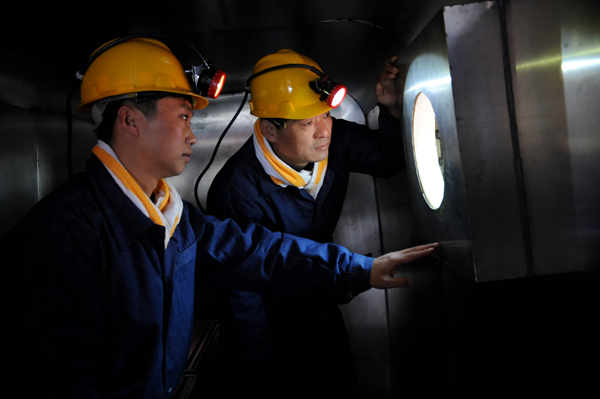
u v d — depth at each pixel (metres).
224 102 2.07
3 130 1.35
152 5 1.46
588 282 0.76
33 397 0.82
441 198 1.04
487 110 0.79
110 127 0.98
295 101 1.34
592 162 0.70
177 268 1.10
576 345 0.79
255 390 1.60
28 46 1.43
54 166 1.66
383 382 2.22
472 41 0.78
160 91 0.96
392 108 1.40
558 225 0.80
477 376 1.11
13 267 0.82
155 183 1.05
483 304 1.03
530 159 0.79
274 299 1.31
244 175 1.55
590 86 0.68
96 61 1.00
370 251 2.19
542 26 0.75
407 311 1.79
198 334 1.82
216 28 1.69
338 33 1.72
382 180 1.95
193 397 1.44
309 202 1.61
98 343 0.93
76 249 0.88
